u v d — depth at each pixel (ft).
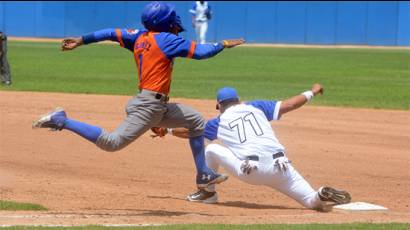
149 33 72.23
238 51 349.41
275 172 76.59
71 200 81.66
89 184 91.25
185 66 262.88
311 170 102.89
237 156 77.15
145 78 71.67
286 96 176.55
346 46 403.75
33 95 165.89
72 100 160.04
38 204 78.07
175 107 74.59
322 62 287.69
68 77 213.05
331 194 76.23
